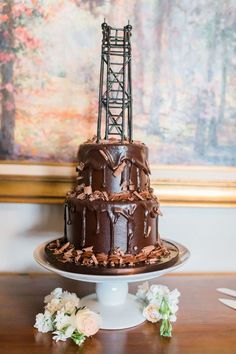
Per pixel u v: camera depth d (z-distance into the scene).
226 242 1.36
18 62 1.25
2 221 1.29
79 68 1.26
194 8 1.28
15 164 1.26
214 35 1.29
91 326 0.89
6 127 1.25
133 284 1.22
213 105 1.31
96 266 0.89
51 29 1.25
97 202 0.91
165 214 1.33
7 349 0.87
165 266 0.92
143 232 0.94
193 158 1.31
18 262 1.31
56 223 1.30
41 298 1.11
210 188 1.32
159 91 1.29
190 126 1.31
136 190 0.96
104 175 0.94
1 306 1.06
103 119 1.26
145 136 1.29
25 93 1.26
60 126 1.27
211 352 0.87
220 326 0.97
